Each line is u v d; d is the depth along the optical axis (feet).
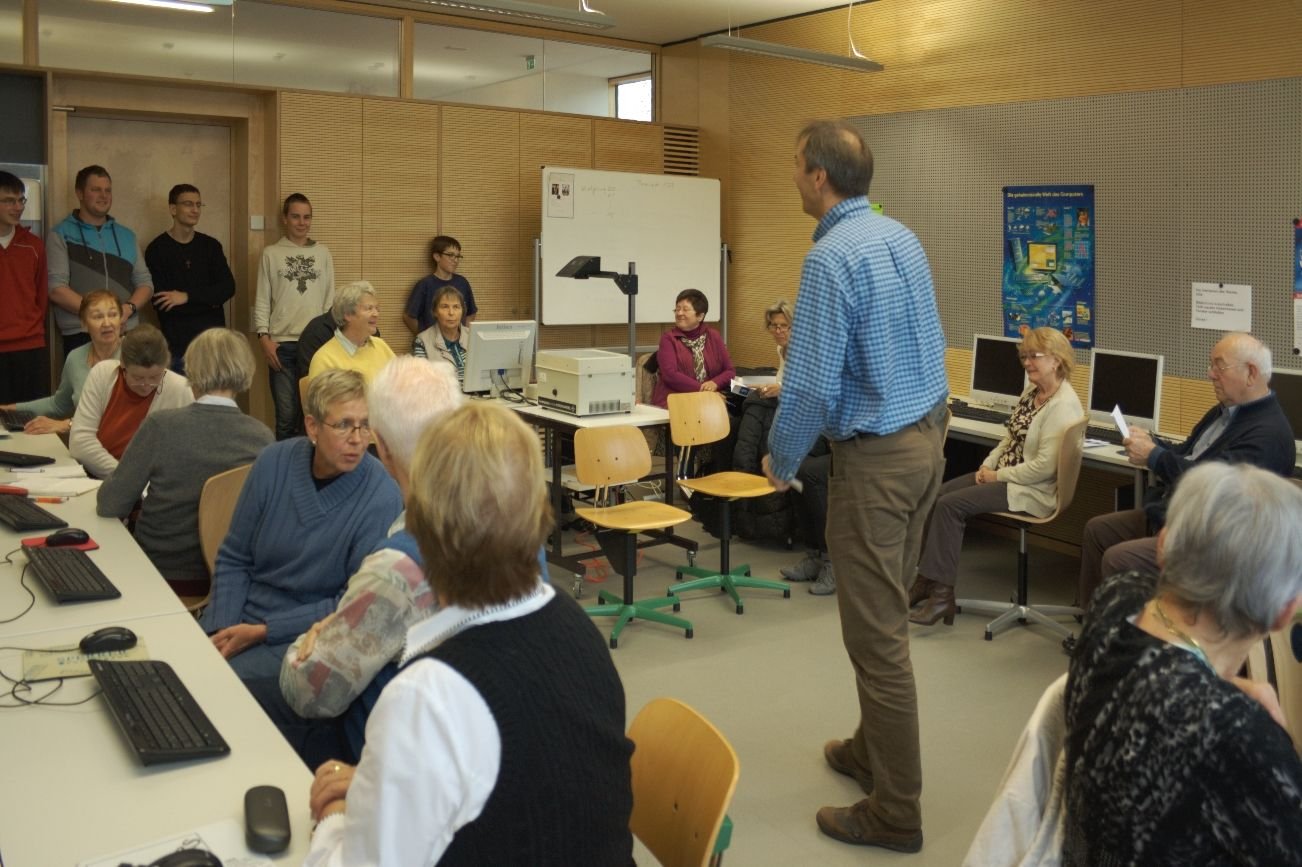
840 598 9.15
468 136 24.30
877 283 8.45
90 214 19.66
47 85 19.21
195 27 21.07
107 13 20.16
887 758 9.16
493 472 4.06
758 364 26.35
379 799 3.80
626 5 23.32
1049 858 4.93
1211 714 4.17
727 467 19.85
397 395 6.17
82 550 9.21
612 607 15.03
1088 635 4.84
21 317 18.54
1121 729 4.41
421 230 23.86
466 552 4.05
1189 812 4.18
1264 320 16.33
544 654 4.09
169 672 6.40
